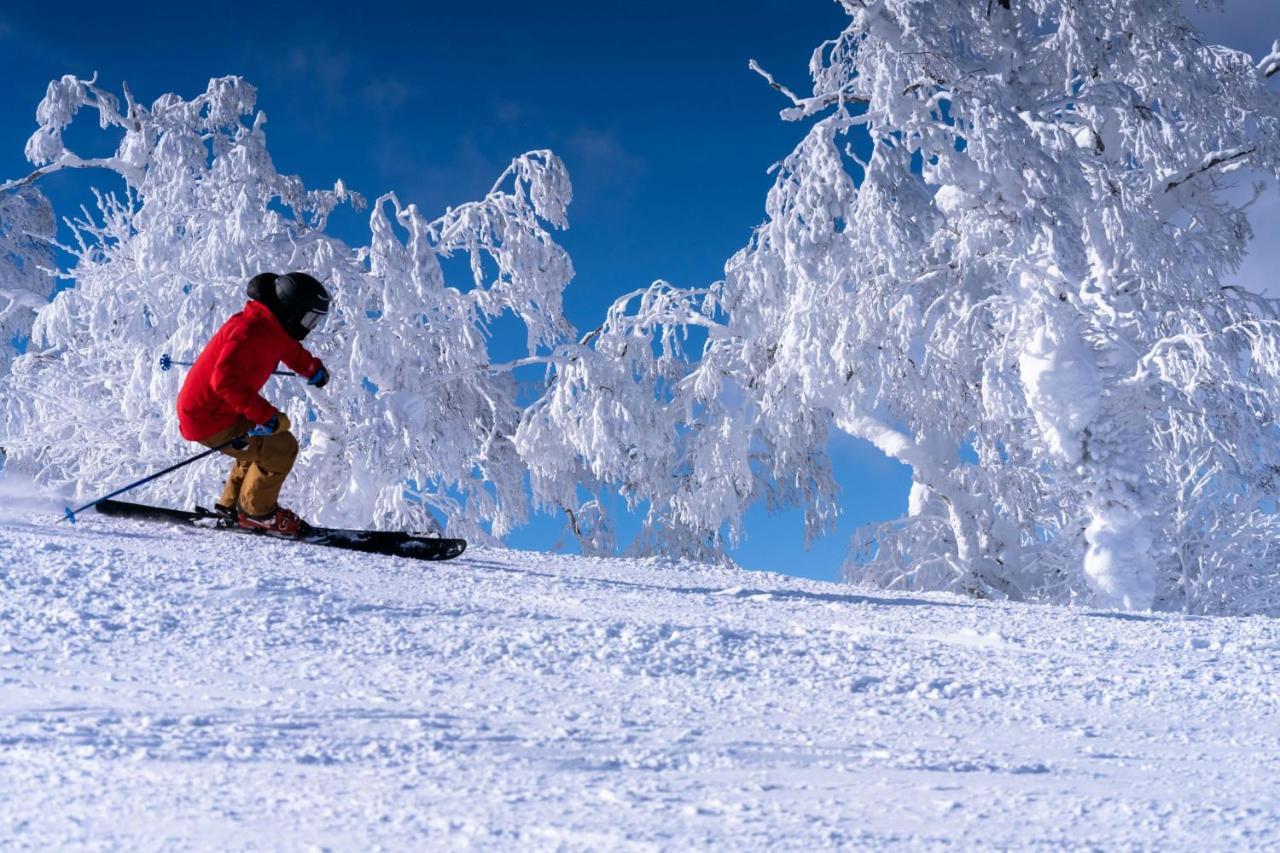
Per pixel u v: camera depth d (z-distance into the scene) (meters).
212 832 1.67
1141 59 18.88
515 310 18.80
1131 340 18.09
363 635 3.76
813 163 16.73
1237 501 18.05
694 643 4.15
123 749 2.14
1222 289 18.92
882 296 17.84
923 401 19.09
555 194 18.36
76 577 4.36
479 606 4.72
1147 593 17.03
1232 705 3.65
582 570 7.14
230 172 17.62
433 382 17.62
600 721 2.73
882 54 17.02
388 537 7.10
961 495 19.22
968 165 17.56
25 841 1.59
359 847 1.63
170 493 17.45
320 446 17.61
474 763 2.20
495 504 19.77
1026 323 17.34
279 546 6.44
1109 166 18.72
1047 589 18.86
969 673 3.98
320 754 2.19
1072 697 3.62
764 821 1.88
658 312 20.11
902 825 1.91
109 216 17.83
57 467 18.05
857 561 20.11
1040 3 18.56
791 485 21.61
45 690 2.66
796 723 2.89
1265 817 2.06
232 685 2.86
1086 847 1.82
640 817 1.86
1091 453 17.12
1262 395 17.17
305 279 6.89
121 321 17.28
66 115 17.78
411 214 17.33
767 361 19.61
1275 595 17.86
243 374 6.66
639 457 20.86
